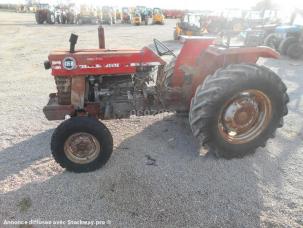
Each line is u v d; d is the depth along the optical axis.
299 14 10.98
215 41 3.88
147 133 4.15
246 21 17.62
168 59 7.48
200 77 3.75
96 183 3.09
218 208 2.74
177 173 3.24
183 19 17.45
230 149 3.44
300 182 3.12
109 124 4.42
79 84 3.39
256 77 3.26
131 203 2.80
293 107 5.12
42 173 3.28
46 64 3.39
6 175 3.25
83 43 13.01
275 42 10.73
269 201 2.83
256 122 3.55
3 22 25.91
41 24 24.84
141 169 3.31
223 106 3.25
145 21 26.20
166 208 2.73
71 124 3.09
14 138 4.09
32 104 5.38
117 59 3.38
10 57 9.81
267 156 3.61
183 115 4.63
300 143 3.92
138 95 3.63
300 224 2.57
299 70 8.05
